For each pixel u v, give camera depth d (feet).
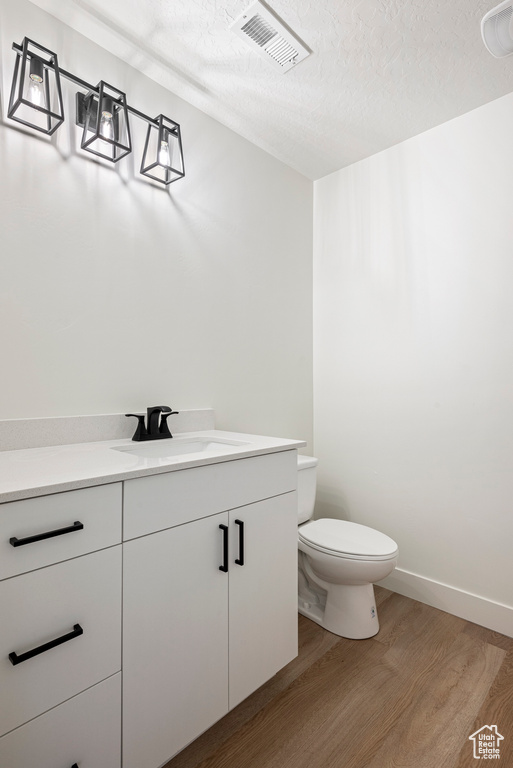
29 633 2.56
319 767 3.66
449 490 6.28
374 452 7.23
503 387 5.74
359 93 5.71
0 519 2.45
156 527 3.28
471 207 6.07
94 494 2.89
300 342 7.85
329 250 7.96
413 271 6.73
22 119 4.12
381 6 4.38
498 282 5.80
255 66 5.20
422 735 3.98
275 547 4.44
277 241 7.32
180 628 3.45
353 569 5.23
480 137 5.98
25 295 4.19
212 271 6.11
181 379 5.68
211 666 3.70
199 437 5.27
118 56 4.98
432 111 6.11
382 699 4.44
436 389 6.44
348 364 7.63
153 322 5.33
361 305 7.43
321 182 8.11
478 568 5.96
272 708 4.32
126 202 5.06
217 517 3.78
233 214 6.47
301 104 5.92
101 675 2.91
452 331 6.26
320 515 8.06
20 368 4.16
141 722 3.15
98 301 4.78
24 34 4.17
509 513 5.67
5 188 4.06
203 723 3.61
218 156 6.23
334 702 4.40
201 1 4.30
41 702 2.61
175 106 5.62
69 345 4.52
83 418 4.58
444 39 4.80
